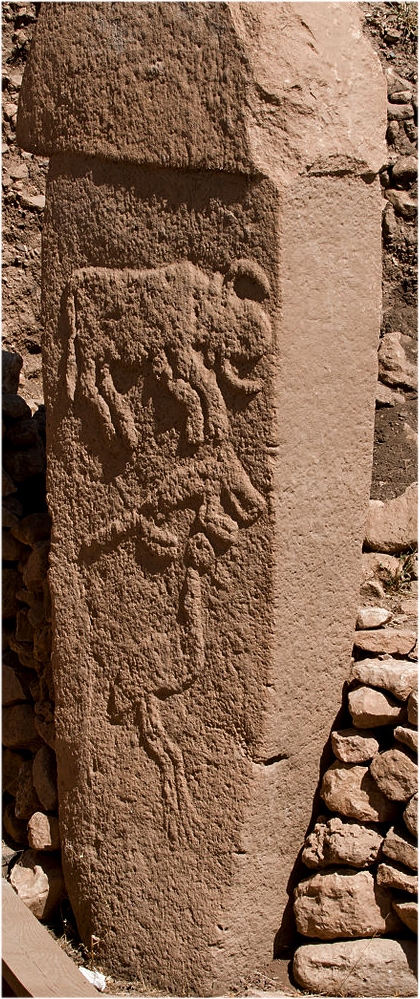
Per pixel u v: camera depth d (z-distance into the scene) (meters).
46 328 3.59
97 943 3.51
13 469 4.25
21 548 4.10
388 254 4.75
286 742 3.20
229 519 3.11
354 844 3.19
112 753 3.48
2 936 3.39
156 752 3.35
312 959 3.19
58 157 3.48
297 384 3.03
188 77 3.06
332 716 3.34
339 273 3.11
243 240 3.00
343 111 3.07
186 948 3.27
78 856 3.59
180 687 3.28
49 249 3.54
